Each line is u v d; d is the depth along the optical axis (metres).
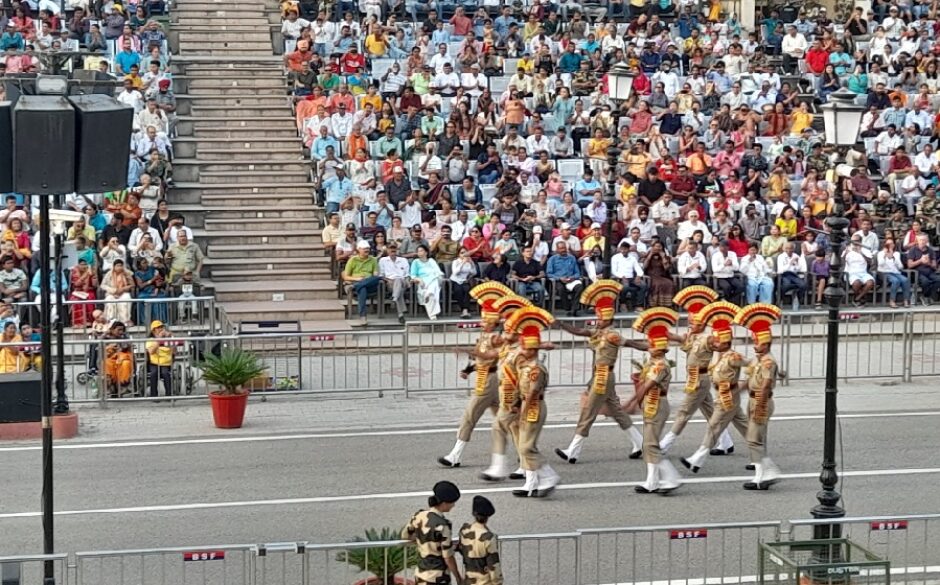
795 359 29.89
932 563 19.14
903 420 26.84
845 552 16.86
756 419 22.48
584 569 18.73
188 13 40.75
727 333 22.83
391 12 42.78
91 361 27.64
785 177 37.19
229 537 19.95
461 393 28.50
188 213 35.41
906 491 22.48
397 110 37.97
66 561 15.82
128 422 26.27
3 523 20.50
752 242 35.59
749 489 22.53
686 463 23.48
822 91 42.22
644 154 37.00
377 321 33.28
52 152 15.48
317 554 19.23
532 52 41.62
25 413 16.80
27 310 30.33
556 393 28.50
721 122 39.06
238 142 37.53
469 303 33.66
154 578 18.22
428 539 15.74
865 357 30.02
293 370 28.47
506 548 19.59
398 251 33.97
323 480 22.72
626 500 21.86
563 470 23.44
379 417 26.73
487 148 36.97
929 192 37.50
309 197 36.56
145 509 21.23
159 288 31.41
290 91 39.06
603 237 34.09
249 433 25.56
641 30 43.28
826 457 18.61
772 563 16.77
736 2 46.62
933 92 42.47
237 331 28.39
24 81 16.88
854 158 38.16
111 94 17.92
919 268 35.56
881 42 44.09
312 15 42.62
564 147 37.88
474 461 23.89
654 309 22.25
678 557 19.28
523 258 33.75
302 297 34.09
